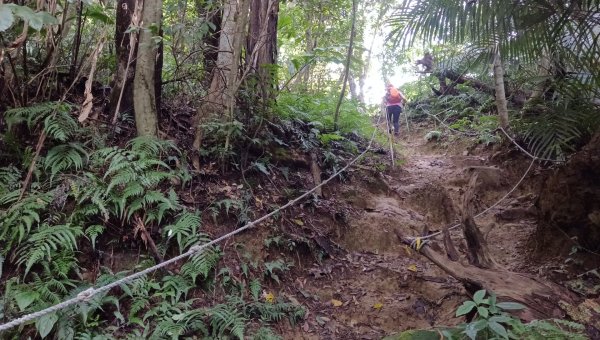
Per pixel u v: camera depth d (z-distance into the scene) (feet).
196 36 13.16
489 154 21.70
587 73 12.24
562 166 11.60
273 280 11.71
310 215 14.43
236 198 12.56
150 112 12.10
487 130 23.13
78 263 9.57
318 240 13.51
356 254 14.21
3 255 8.88
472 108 28.25
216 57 15.87
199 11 15.92
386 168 20.79
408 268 13.42
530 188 17.47
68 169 10.66
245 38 15.46
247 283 10.96
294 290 11.89
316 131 17.69
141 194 10.50
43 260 8.89
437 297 12.15
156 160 10.88
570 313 8.62
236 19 14.30
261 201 13.33
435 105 32.55
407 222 15.99
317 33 22.27
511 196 17.72
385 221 15.58
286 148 16.25
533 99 18.47
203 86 15.05
